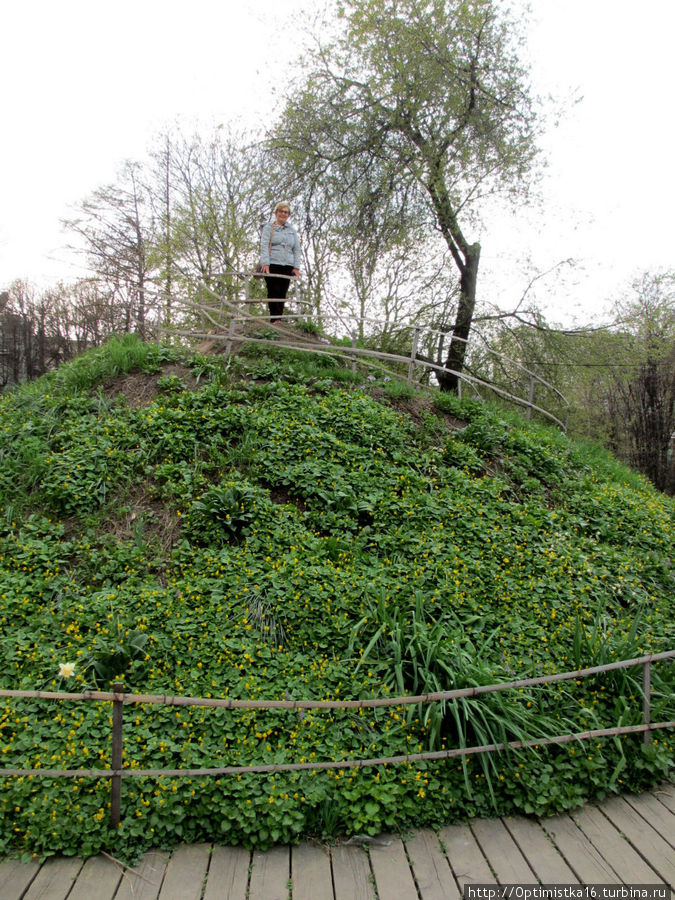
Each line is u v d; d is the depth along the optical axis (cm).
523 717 373
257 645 420
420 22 1263
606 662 427
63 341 2509
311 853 310
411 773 346
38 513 544
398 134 1370
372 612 448
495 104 1316
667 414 2438
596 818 346
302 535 526
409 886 291
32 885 280
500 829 334
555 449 891
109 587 466
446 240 1435
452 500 620
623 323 1416
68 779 322
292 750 351
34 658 392
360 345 1267
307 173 1471
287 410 710
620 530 683
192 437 630
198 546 523
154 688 383
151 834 307
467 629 462
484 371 1483
